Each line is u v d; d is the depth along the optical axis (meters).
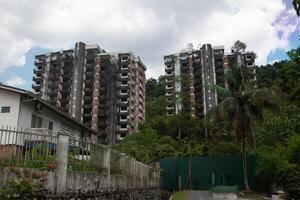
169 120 75.12
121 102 103.62
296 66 11.99
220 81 105.81
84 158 13.15
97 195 13.66
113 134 100.38
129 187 18.97
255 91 34.59
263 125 35.44
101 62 106.12
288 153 26.80
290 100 11.88
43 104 28.06
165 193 33.78
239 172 37.41
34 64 112.94
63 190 11.38
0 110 26.42
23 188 9.95
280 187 28.95
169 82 109.25
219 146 51.53
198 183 38.16
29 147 10.77
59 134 11.76
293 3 7.93
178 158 39.25
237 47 108.19
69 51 109.62
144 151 45.44
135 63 112.50
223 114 35.69
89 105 103.25
